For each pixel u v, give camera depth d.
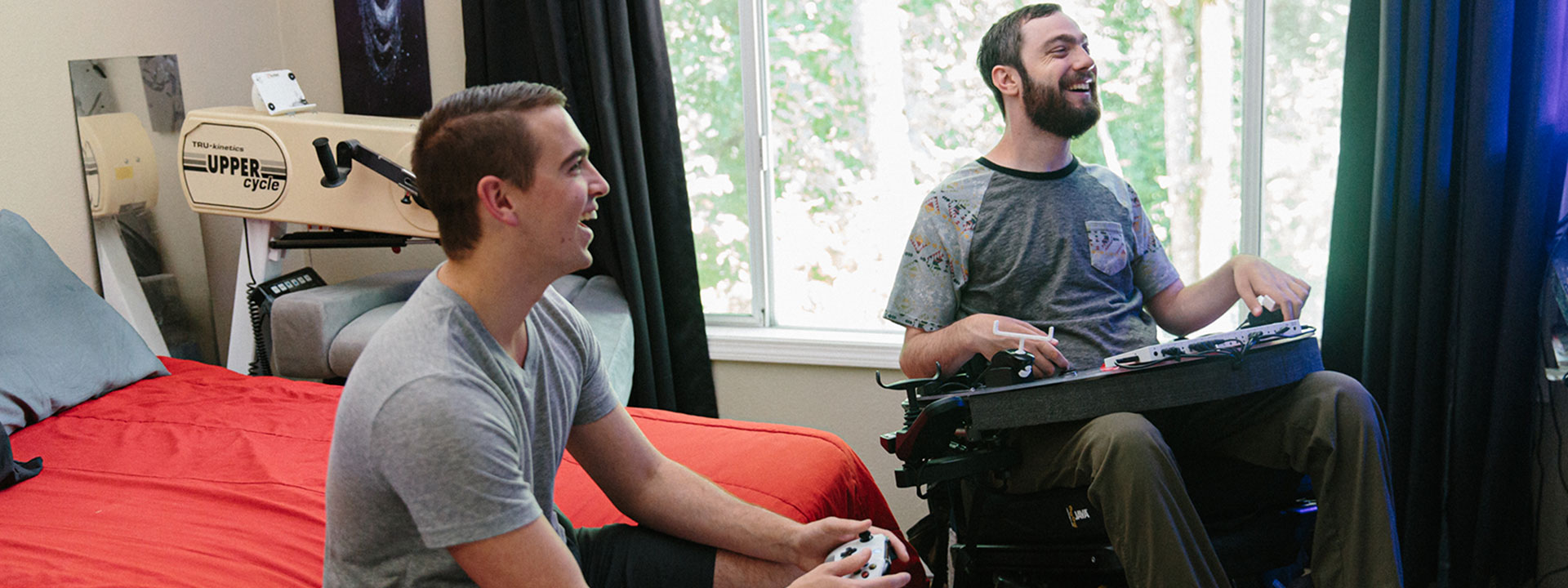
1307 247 2.58
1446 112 2.18
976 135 2.79
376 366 1.10
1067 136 1.99
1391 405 2.32
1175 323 2.06
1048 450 1.71
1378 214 2.27
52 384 2.18
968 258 2.00
